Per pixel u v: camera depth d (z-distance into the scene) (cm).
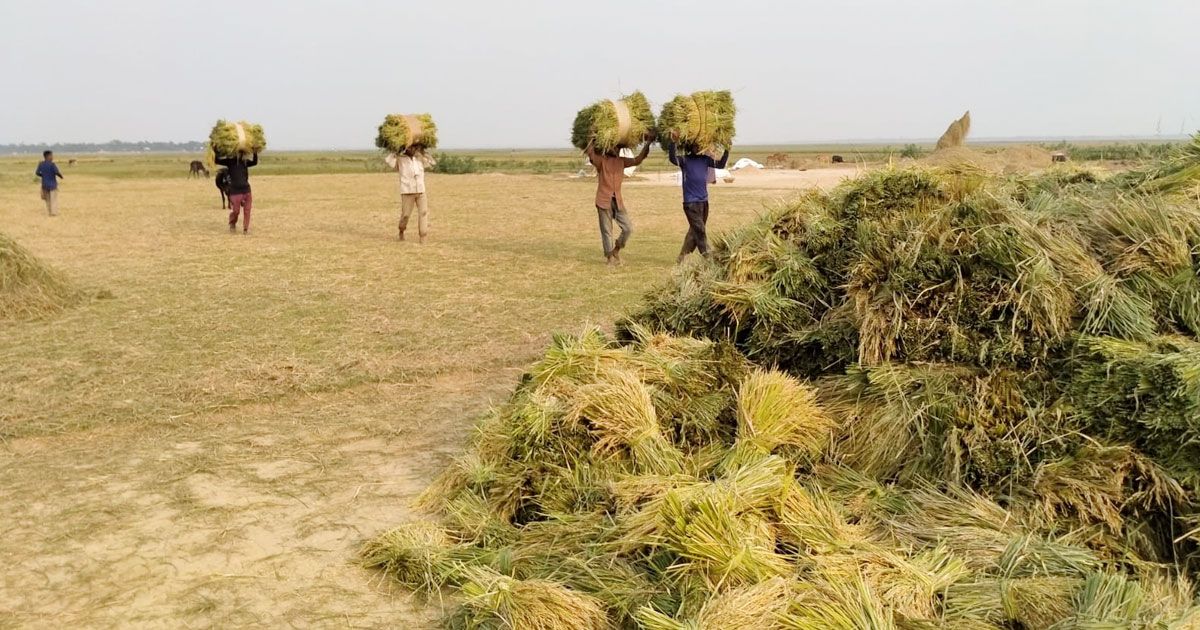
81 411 568
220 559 380
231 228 1638
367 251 1345
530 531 379
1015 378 390
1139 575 325
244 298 950
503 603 310
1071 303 404
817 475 396
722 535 316
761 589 290
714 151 1074
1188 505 338
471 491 419
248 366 670
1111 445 358
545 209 2144
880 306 430
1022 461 365
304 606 342
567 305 909
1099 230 447
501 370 680
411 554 363
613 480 389
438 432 543
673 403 439
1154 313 405
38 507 430
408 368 675
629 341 559
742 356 480
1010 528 344
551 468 408
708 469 395
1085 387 374
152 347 729
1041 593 296
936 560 321
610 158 1170
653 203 2272
